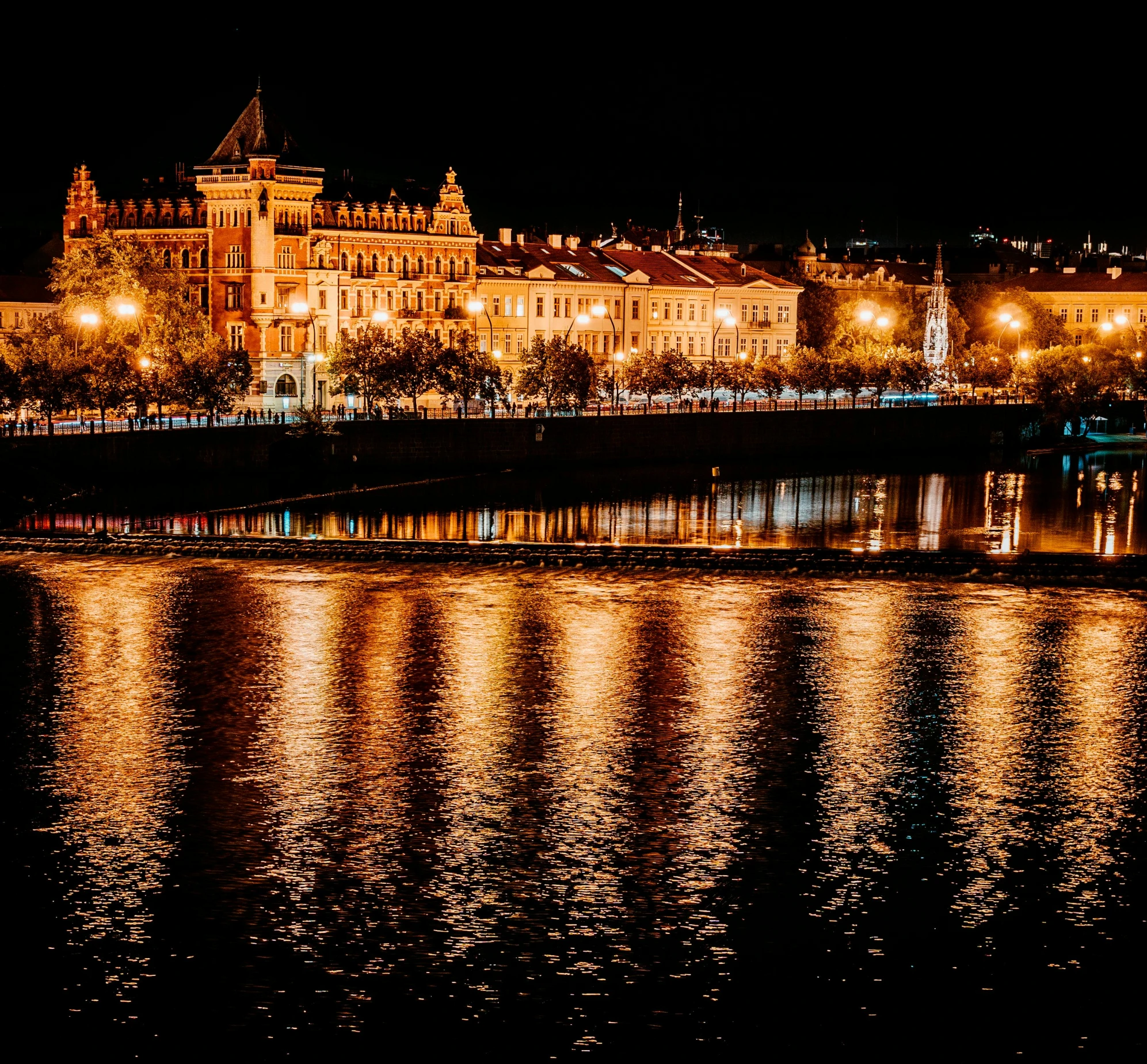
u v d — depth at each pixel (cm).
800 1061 4522
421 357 16725
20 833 5872
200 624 8950
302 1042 4591
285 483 14500
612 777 6456
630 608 9494
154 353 15312
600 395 18675
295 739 6894
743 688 7719
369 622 9031
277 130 18088
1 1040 4581
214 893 5406
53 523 12300
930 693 7656
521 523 13425
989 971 4959
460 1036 4619
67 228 19225
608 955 5034
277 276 17900
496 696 7544
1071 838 5912
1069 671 8100
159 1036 4606
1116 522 14212
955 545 12656
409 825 5959
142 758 6644
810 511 14625
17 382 13788
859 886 5503
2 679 7788
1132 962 5016
